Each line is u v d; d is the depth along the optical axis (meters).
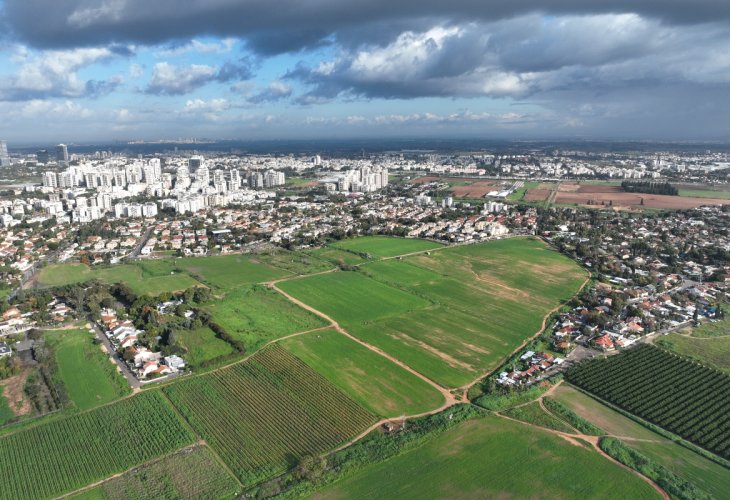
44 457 126.94
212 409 148.00
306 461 119.06
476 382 163.88
